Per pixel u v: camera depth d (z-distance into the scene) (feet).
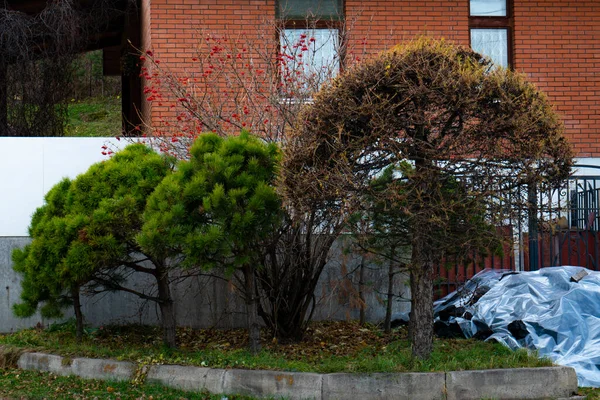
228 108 33.14
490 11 41.52
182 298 33.47
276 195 24.08
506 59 41.55
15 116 40.45
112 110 72.84
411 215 21.48
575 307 26.58
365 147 21.63
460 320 29.50
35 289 27.17
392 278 31.71
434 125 22.04
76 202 26.71
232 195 23.68
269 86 31.71
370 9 40.60
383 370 22.43
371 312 33.86
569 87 41.14
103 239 25.17
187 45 39.47
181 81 34.88
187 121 31.53
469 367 22.67
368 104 21.42
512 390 22.11
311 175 22.08
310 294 29.45
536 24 41.27
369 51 38.40
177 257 27.86
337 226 25.85
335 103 22.16
